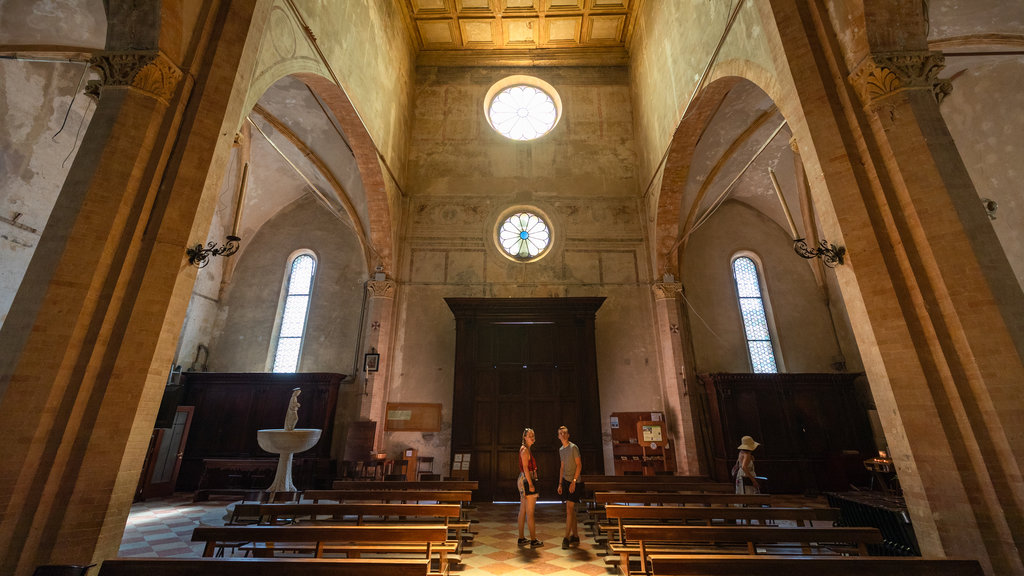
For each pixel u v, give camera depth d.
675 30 11.16
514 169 14.57
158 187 4.98
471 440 11.18
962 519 4.08
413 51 15.69
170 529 7.58
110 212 4.59
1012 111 8.60
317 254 15.12
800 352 13.76
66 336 4.18
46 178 9.44
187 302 5.04
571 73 15.80
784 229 15.00
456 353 11.83
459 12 14.80
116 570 3.07
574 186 14.39
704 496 6.32
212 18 5.78
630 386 12.47
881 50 5.27
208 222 5.32
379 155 12.00
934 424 4.34
